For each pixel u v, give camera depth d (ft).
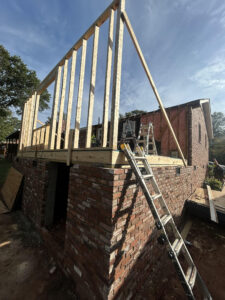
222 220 12.01
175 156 17.98
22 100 59.57
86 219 5.94
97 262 5.17
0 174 29.35
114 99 5.64
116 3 6.54
